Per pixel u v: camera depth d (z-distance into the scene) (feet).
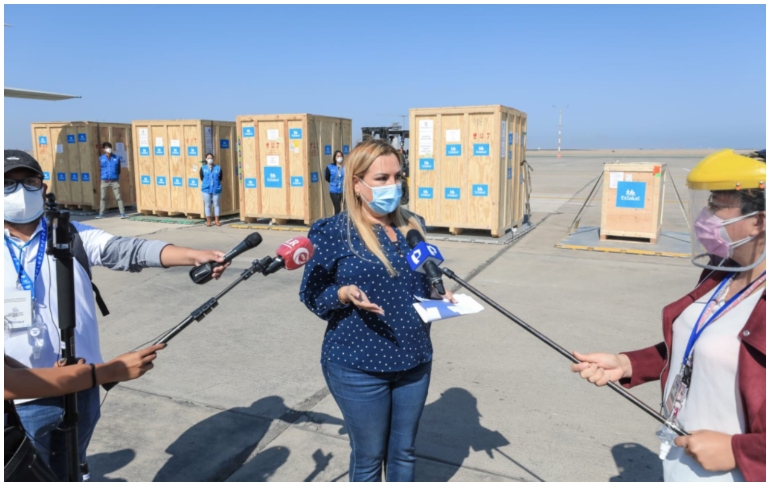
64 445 7.47
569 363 16.15
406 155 46.01
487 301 7.38
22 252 7.24
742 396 5.20
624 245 32.81
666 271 27.09
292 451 11.71
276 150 41.37
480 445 11.90
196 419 12.98
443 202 36.40
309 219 41.45
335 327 8.21
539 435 12.28
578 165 149.07
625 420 12.94
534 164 156.35
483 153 34.86
